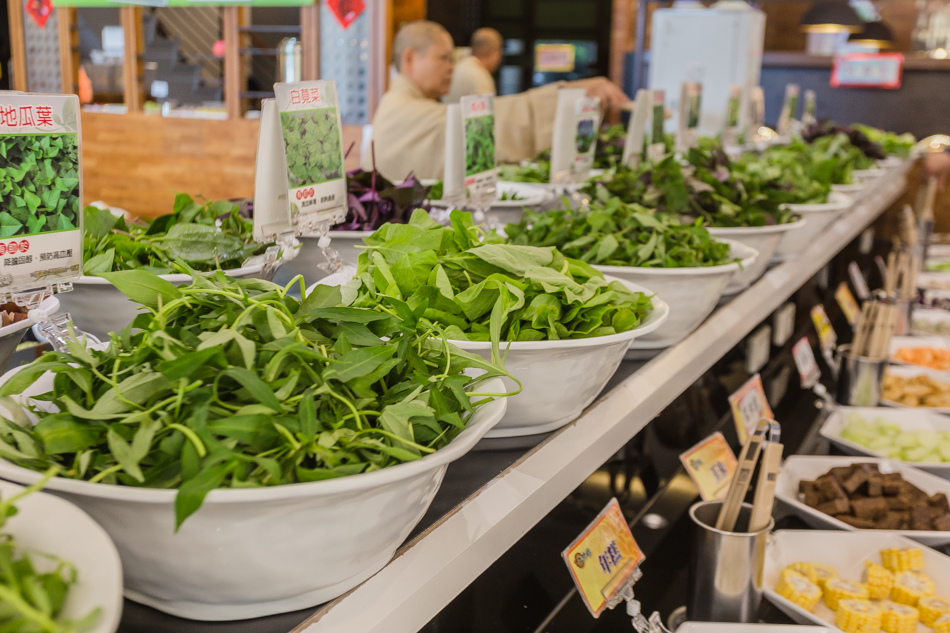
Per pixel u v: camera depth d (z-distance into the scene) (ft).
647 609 3.67
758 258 4.96
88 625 1.16
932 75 16.65
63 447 1.55
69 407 1.60
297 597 1.70
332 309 1.94
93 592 1.21
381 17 16.20
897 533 4.13
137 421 1.56
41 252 2.28
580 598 3.47
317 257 3.74
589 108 5.47
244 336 1.74
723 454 4.30
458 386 1.94
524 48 21.18
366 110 16.80
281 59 17.48
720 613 3.35
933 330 7.89
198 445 1.45
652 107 6.50
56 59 19.42
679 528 4.39
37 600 1.15
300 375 1.72
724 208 4.89
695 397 4.84
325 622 1.69
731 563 3.30
